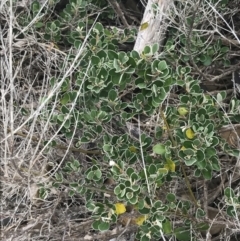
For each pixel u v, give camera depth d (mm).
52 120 1546
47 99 1414
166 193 1540
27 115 1565
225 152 1543
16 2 1753
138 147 1518
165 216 1468
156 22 1675
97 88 1492
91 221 1557
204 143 1451
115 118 1604
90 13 1826
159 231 1448
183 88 1647
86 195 1541
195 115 1500
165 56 1689
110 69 1457
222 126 1559
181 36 1698
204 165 1444
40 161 1602
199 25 1779
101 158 1631
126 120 1545
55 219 1585
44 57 1749
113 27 1694
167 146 1466
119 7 1785
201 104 1521
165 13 1656
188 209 1519
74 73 1663
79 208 1597
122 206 1467
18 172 1465
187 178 1537
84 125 1543
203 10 1618
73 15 1763
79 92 1440
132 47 1813
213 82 1741
